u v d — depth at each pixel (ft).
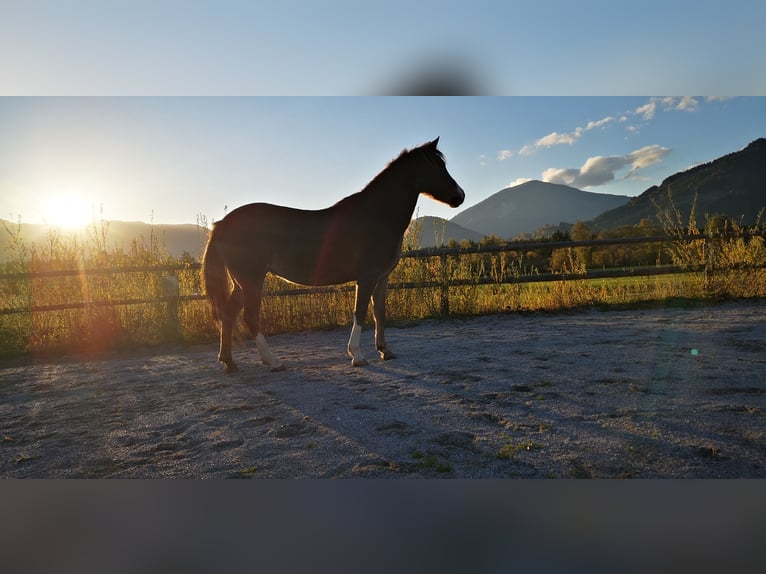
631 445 8.42
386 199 16.35
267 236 15.55
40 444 10.13
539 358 15.57
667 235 29.01
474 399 11.50
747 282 28.07
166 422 11.22
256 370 16.40
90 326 23.21
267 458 8.62
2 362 20.79
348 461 8.27
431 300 26.78
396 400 11.77
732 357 14.47
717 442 8.39
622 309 26.43
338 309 25.89
